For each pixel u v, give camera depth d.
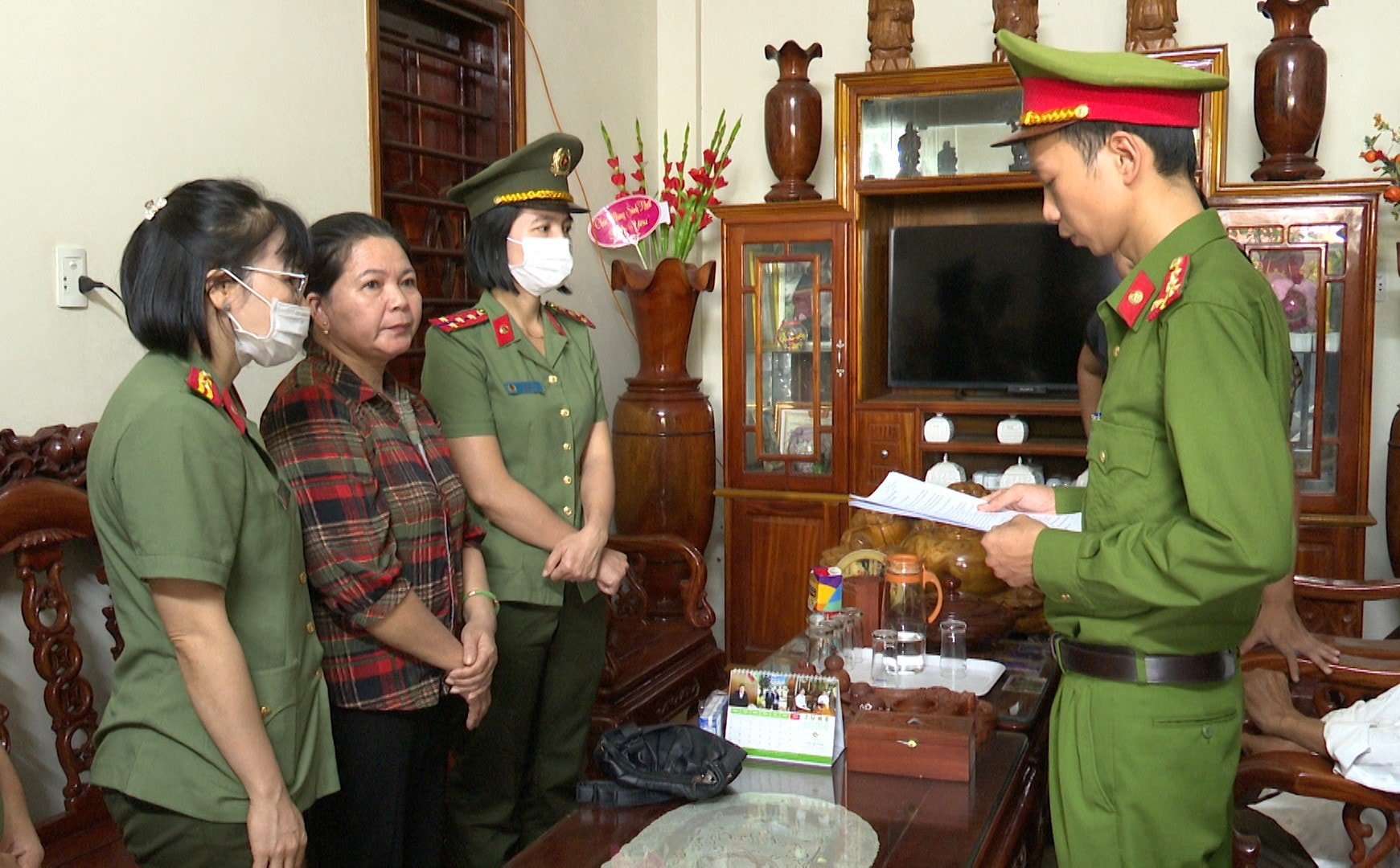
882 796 1.56
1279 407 1.31
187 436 1.37
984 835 1.44
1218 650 1.42
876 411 3.78
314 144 2.71
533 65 3.59
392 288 1.81
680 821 1.47
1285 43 3.34
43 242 2.07
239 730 1.40
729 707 1.72
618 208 3.68
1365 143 3.54
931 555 2.29
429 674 1.83
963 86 3.55
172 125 2.32
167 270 1.41
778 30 4.29
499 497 2.18
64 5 2.09
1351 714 1.82
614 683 2.71
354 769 1.79
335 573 1.70
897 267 3.95
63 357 2.12
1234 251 1.40
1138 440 1.40
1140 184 1.41
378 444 1.82
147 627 1.43
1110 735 1.44
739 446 3.94
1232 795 1.59
